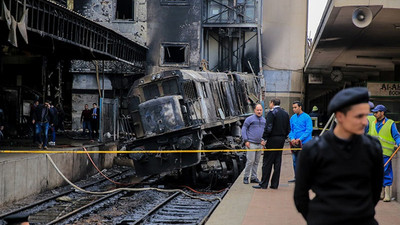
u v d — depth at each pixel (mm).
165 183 17641
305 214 4082
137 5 38344
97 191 16344
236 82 23156
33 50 24750
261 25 38438
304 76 40812
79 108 38219
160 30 38312
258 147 13461
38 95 28422
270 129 12289
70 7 38156
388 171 10172
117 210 12812
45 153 16062
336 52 26922
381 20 16984
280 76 40469
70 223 11227
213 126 17328
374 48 24719
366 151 3846
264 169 12492
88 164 19844
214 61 39875
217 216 9133
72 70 37719
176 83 16219
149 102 15961
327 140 3889
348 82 46500
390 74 36156
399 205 9859
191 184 16969
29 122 26031
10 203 13523
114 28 38438
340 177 3820
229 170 17344
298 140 12766
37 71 28297
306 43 40375
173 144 15648
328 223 3828
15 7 16766
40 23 20109
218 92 19547
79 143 22578
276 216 9094
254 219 8844
